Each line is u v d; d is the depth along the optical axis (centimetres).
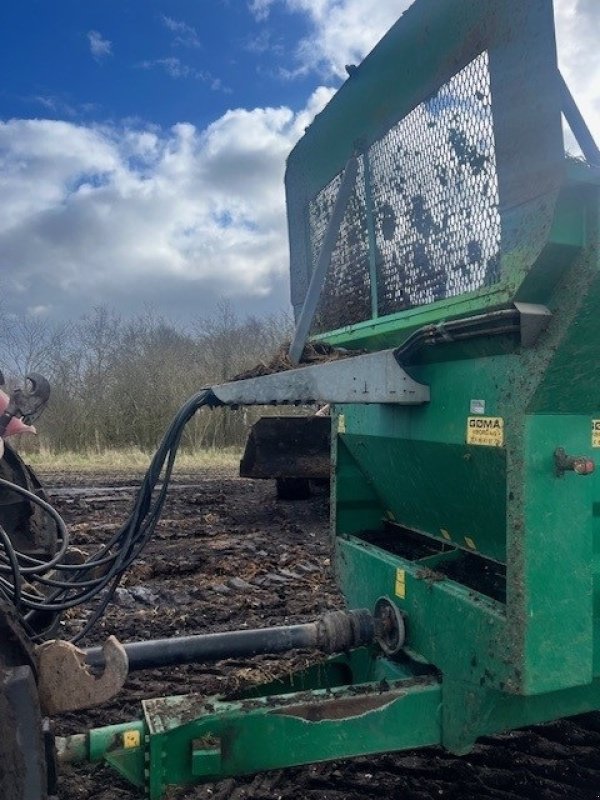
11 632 213
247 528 844
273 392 311
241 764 243
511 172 224
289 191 443
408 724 263
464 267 262
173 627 500
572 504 230
